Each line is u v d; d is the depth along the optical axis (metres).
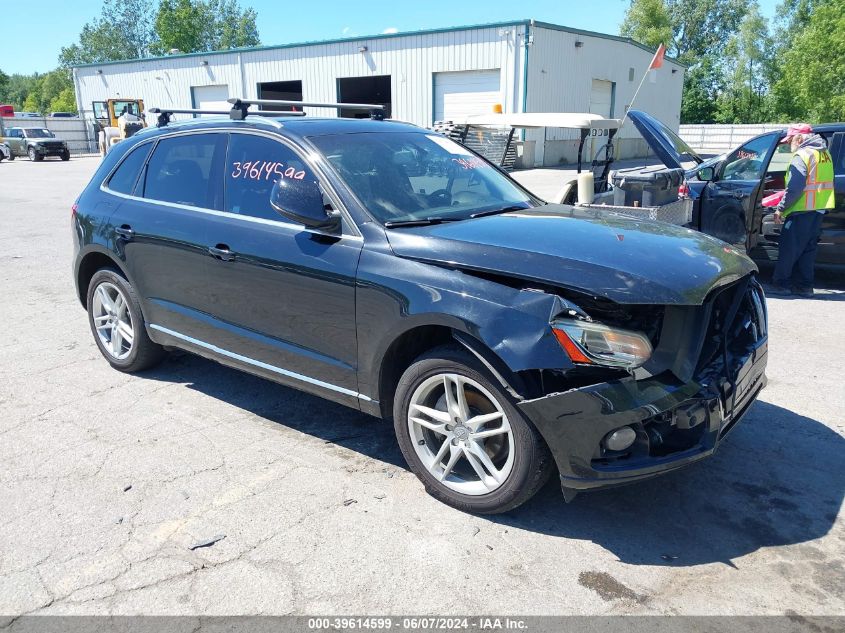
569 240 3.25
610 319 2.95
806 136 7.05
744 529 3.16
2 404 4.57
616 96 31.58
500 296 2.98
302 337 3.75
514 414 2.98
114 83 41.00
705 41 67.00
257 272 3.86
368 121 4.46
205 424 4.27
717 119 61.91
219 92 35.31
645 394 2.83
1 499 3.41
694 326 2.99
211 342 4.30
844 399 4.60
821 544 3.04
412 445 3.41
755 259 8.17
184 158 4.49
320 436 4.11
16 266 9.06
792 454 3.85
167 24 72.56
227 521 3.22
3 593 2.73
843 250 7.47
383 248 3.38
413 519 3.24
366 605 2.67
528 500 3.34
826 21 39.44
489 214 3.91
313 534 3.12
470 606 2.66
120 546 3.03
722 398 3.09
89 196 5.09
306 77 31.36
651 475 2.91
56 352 5.63
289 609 2.65
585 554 2.97
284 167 3.92
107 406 4.54
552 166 27.20
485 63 25.81
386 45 28.36
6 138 36.16
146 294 4.67
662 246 3.29
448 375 3.19
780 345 5.74
